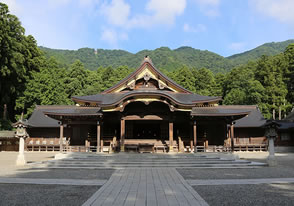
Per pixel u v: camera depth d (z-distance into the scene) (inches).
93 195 393.4
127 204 339.0
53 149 1488.7
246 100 2241.6
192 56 6284.5
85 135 1360.7
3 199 380.5
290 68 2581.2
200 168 766.5
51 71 2332.7
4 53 1887.3
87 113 1083.3
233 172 678.5
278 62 2728.8
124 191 422.6
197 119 1146.0
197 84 3085.6
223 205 342.3
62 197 391.2
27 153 1395.2
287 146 1569.9
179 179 549.0
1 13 1978.3
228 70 5083.7
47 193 420.2
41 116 1600.6
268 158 836.0
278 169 743.1
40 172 681.6
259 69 2664.9
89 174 641.0
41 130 1540.4
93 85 2815.0
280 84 2447.1
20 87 2176.4
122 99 1023.0
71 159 882.1
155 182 510.6
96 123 1131.9
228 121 1129.4
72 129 1371.8
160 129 1266.0
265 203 353.1
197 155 937.5
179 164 807.7
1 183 514.3
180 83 2891.2
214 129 1277.1
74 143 1354.6
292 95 2544.3
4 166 819.4
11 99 2282.2
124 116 1102.4
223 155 943.0
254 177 590.9
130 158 884.6
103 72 3208.7
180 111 1111.6
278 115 2541.8
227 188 458.3
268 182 517.7
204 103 1245.7
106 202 349.4
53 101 2145.7
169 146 1064.2
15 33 2119.8
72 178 577.0
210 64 5590.6
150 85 1252.5
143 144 1038.4
